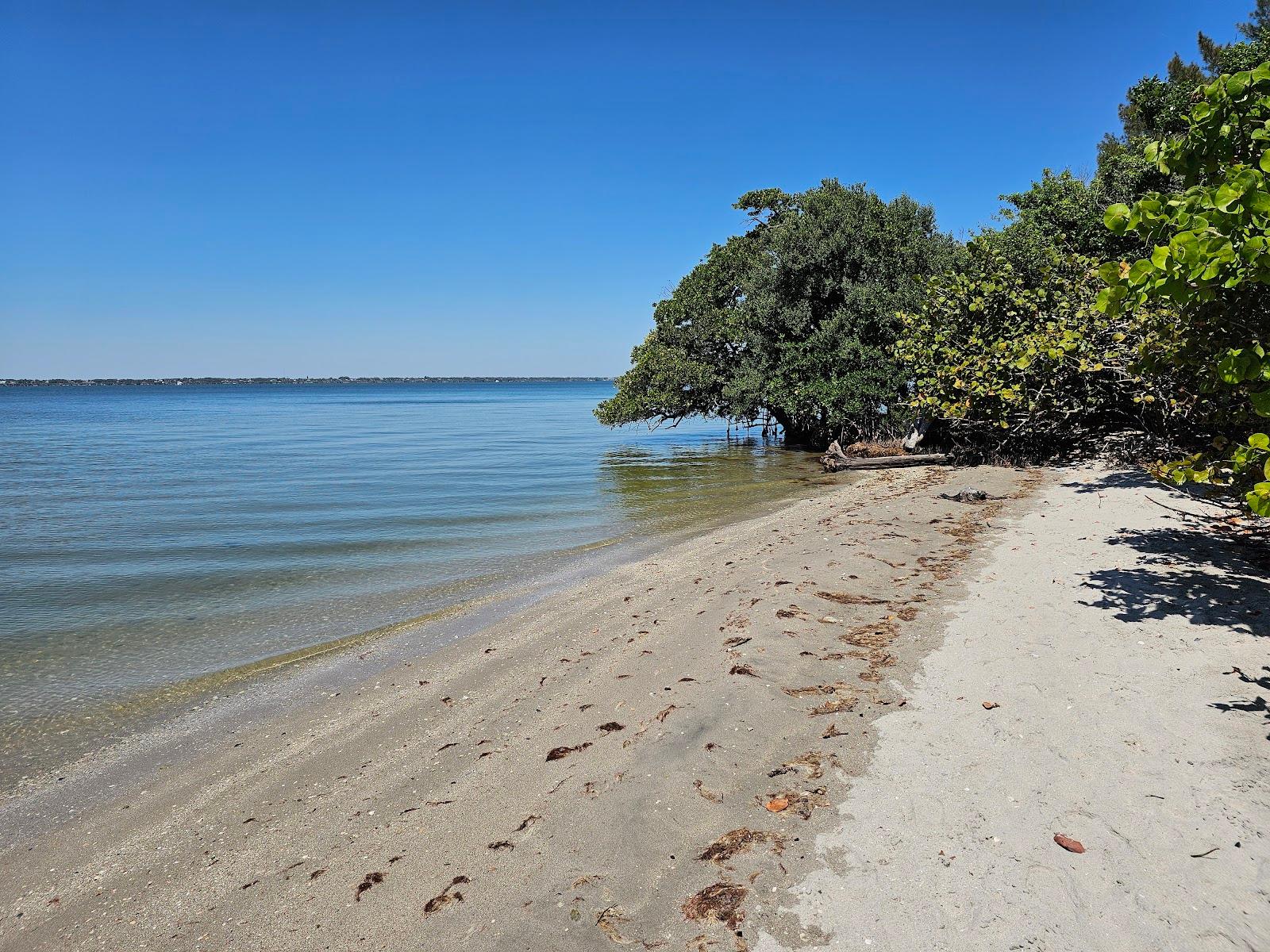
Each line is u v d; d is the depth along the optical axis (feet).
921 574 24.43
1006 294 49.11
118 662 23.49
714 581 27.48
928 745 13.34
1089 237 55.93
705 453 89.25
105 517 49.62
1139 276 14.35
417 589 30.99
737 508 48.03
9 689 21.40
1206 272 12.98
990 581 22.99
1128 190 53.52
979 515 33.78
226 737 18.12
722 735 14.15
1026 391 46.42
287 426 173.78
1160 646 16.56
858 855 10.51
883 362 65.82
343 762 16.17
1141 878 9.69
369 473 73.92
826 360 68.90
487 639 24.17
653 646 20.67
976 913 9.29
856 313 68.08
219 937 10.61
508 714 17.57
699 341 87.81
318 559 36.81
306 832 13.30
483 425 169.99
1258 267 13.02
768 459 79.82
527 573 33.09
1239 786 11.32
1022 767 12.39
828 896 9.75
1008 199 66.49
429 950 9.58
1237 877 9.55
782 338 73.26
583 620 25.09
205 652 24.22
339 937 10.16
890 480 53.98
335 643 24.75
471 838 12.14
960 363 48.78
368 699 19.84
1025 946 8.73
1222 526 26.66
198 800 15.10
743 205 92.32
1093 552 24.91
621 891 10.21
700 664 18.28
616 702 16.92
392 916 10.43
